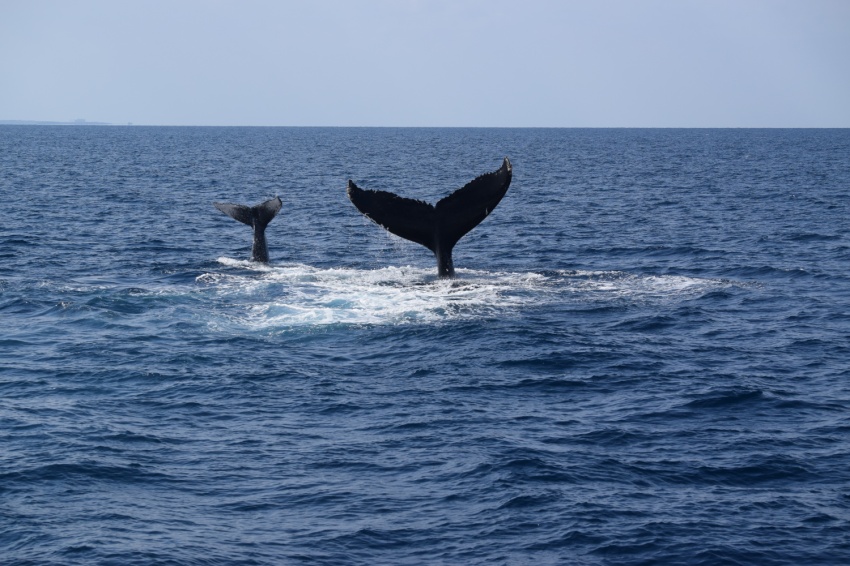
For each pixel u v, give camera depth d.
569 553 23.39
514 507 25.77
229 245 71.56
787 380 37.09
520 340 41.56
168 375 37.06
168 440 30.58
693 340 42.78
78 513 25.34
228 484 27.30
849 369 38.59
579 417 32.91
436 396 35.00
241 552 23.34
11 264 60.38
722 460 29.03
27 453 29.19
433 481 27.53
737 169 181.75
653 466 28.59
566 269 59.41
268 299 48.00
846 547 23.59
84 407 33.56
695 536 24.17
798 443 30.44
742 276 59.47
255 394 35.00
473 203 49.47
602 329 44.12
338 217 92.44
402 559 23.14
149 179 146.88
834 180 148.50
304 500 26.28
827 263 64.25
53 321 44.78
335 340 41.72
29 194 112.06
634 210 100.50
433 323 43.88
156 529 24.48
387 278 52.47
